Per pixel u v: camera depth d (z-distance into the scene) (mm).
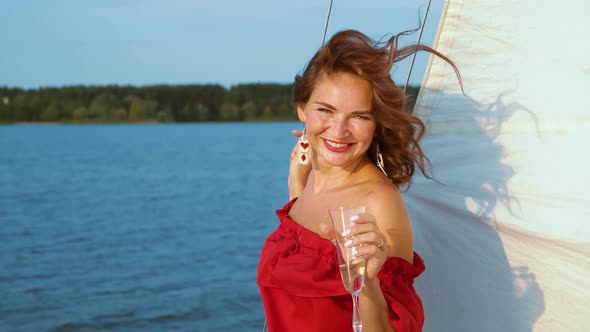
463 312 2240
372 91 1885
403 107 1927
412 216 2424
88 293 13305
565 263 1914
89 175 43219
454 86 2152
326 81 1910
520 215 1995
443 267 2303
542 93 1940
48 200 30281
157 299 12688
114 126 147500
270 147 74938
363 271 1600
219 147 75938
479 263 2160
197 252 17547
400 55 1921
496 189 2064
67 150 73625
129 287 13758
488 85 2072
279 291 2035
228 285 13664
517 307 2055
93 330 10859
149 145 82000
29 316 11695
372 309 1710
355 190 1986
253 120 146500
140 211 26125
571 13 1865
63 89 147250
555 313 1956
